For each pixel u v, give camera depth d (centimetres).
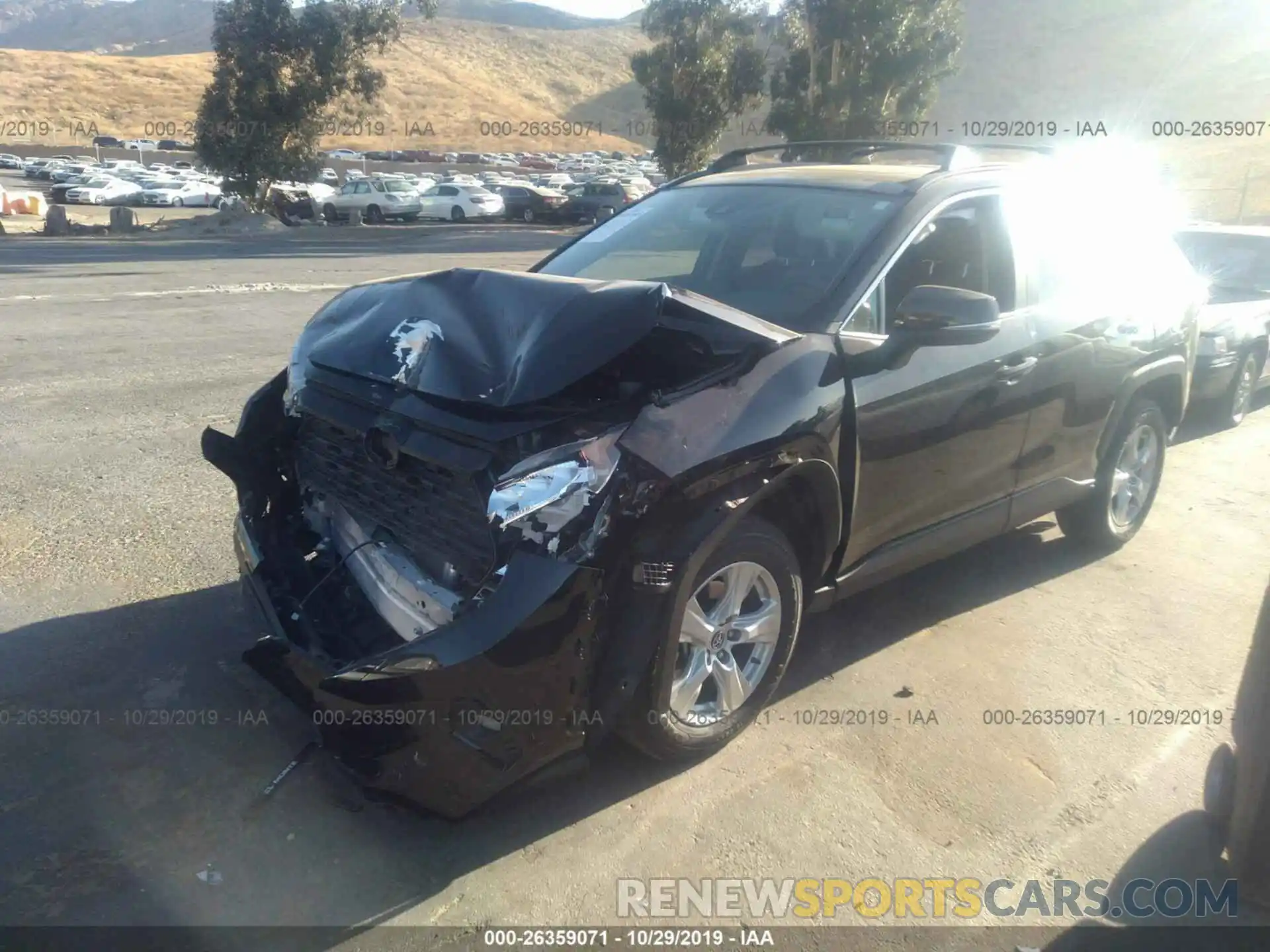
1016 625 475
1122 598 508
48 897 286
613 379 318
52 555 497
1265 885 276
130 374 878
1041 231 477
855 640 455
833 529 369
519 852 313
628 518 297
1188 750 378
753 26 3400
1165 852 324
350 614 354
